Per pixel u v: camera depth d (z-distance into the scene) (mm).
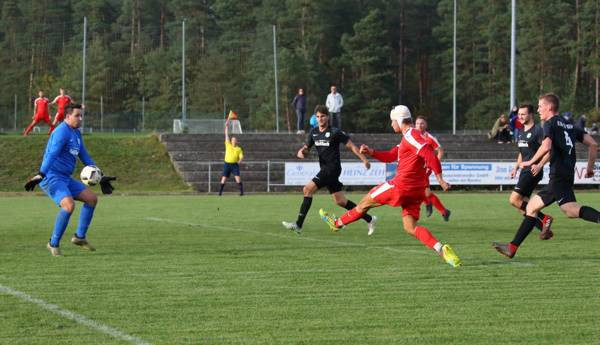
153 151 60281
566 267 17547
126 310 12898
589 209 17688
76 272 16828
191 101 140125
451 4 155500
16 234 24922
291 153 61406
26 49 146375
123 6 167500
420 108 153625
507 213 34500
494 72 151125
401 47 157625
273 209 36781
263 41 135125
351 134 66312
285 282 15531
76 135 19609
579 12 145250
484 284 15352
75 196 19984
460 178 56438
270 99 132500
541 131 23969
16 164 56000
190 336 11211
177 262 18344
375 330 11609
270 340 11023
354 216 19703
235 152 49656
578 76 147250
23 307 13102
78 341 10898
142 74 144250
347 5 153750
